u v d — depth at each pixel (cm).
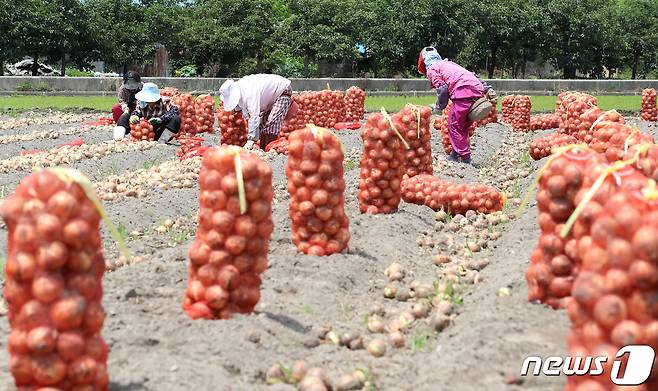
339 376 525
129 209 1045
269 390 491
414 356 564
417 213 1029
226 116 1716
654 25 6241
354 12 5309
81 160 1513
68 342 417
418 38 5241
